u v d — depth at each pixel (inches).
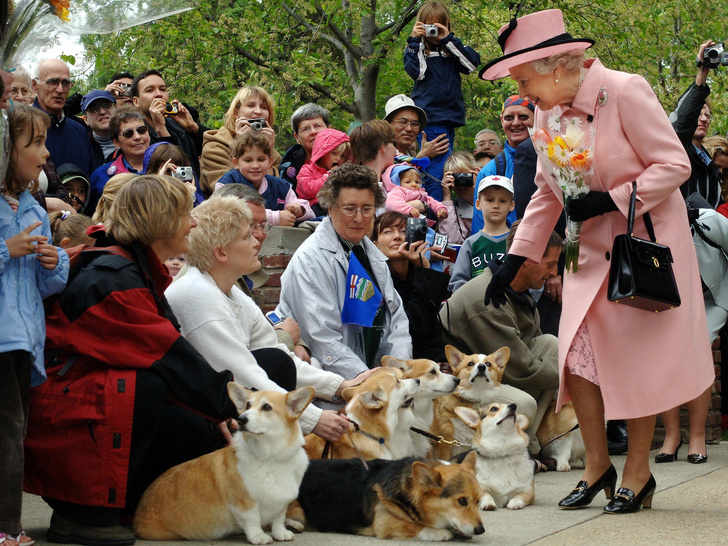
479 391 286.8
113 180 272.1
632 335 219.0
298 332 268.4
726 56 297.0
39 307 182.1
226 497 186.4
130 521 202.4
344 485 208.5
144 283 195.0
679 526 199.8
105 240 203.0
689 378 217.9
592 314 224.7
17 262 178.9
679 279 222.1
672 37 931.3
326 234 283.4
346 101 844.0
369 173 281.6
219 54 783.7
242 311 225.5
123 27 198.1
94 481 178.5
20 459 169.9
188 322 210.4
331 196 281.1
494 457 243.3
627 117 218.4
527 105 407.8
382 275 293.1
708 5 907.4
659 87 930.1
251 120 369.7
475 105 958.4
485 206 359.6
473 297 316.5
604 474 230.4
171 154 335.0
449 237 414.0
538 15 226.2
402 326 296.8
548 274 317.7
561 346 228.2
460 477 196.1
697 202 366.9
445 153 451.8
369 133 371.9
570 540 187.5
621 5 898.1
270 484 185.0
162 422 196.4
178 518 187.5
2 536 164.7
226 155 384.5
